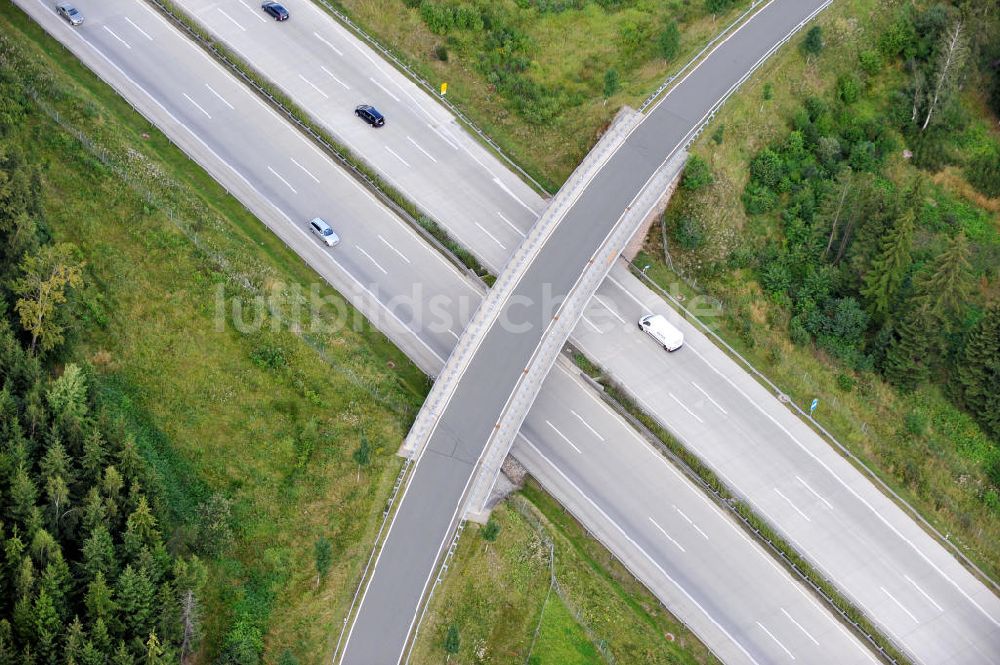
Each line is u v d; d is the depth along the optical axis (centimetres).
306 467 9831
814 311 11469
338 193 11719
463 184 11994
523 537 9869
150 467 9231
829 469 10588
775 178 12006
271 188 11631
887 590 9925
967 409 11144
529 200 11988
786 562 9994
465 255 11375
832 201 11662
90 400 9450
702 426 10706
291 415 10094
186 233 10938
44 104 11369
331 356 10512
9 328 9338
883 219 11238
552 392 10831
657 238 11725
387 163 11994
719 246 11619
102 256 10581
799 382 11094
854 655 9569
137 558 8638
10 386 9119
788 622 9712
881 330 11231
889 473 10650
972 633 9750
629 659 9450
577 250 11169
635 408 10706
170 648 8444
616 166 11775
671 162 11781
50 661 8044
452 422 10175
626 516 10175
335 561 9425
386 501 9756
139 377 10025
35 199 10225
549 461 10431
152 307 10400
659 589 9819
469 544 9669
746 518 10150
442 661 9125
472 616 9381
